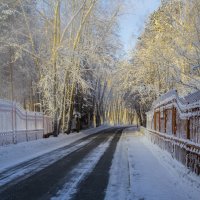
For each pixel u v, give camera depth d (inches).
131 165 580.4
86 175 480.4
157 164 590.9
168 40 1129.4
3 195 358.3
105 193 365.4
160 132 824.9
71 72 1450.5
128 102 2228.1
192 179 395.5
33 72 1734.7
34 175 482.6
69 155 755.4
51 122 1429.6
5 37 1441.9
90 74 1747.0
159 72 1395.2
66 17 1467.8
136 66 1644.9
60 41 1374.3
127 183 419.8
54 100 1376.7
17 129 960.3
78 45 1434.5
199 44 772.6
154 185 406.3
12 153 737.6
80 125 2172.7
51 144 1064.8
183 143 498.9
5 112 868.6
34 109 1956.2
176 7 1083.9
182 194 359.3
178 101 548.1
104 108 4094.5
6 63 1662.2
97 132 2094.0
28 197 348.2
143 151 829.2
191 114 434.0
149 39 1510.8
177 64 1009.5
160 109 834.2
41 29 1476.4
